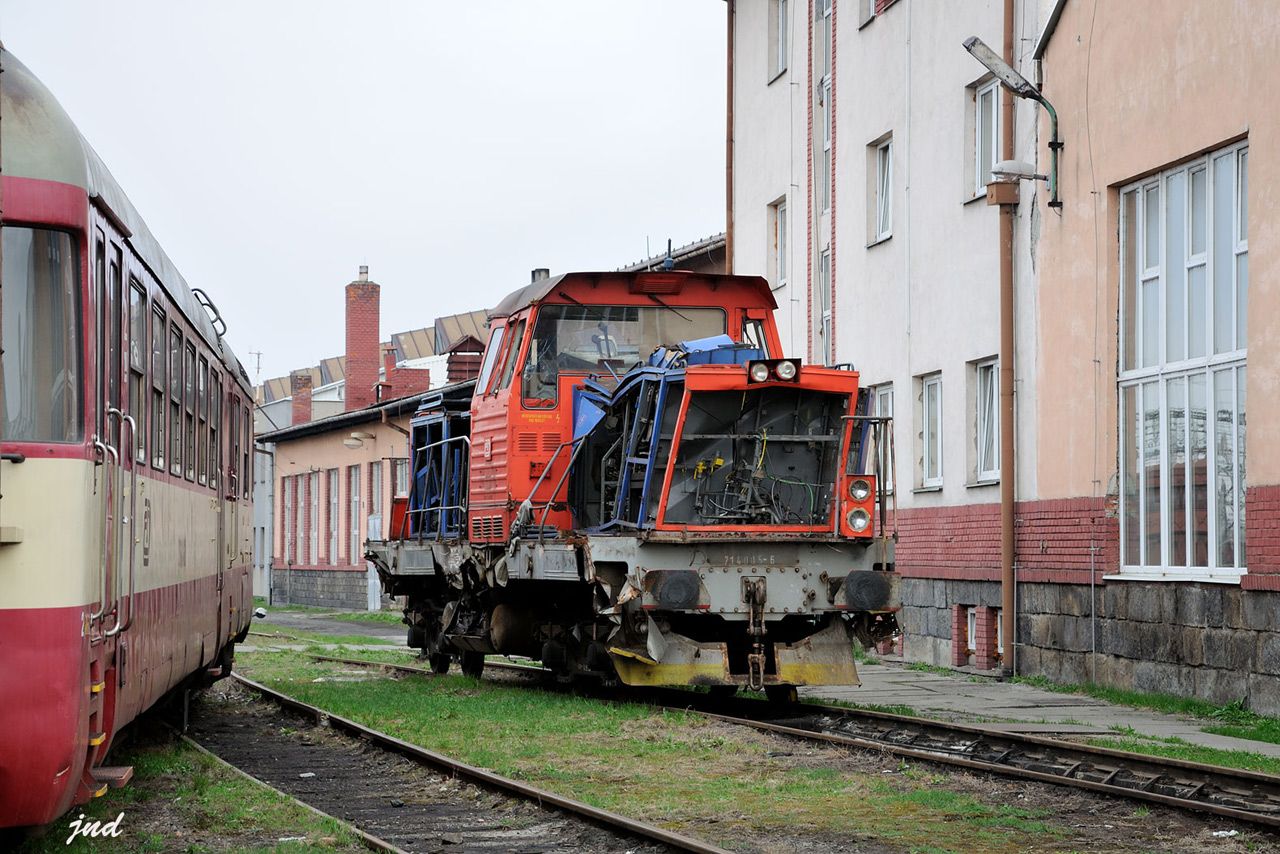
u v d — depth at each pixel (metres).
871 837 8.63
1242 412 15.26
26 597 6.96
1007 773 10.49
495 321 18.58
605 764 11.55
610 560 14.85
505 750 12.30
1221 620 15.16
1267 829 8.59
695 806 9.66
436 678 19.81
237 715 16.03
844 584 14.98
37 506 7.05
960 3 21.02
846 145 24.62
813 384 15.15
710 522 15.25
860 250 24.08
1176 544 16.31
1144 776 10.55
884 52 23.30
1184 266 16.25
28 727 6.90
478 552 18.12
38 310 7.25
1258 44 14.77
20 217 7.21
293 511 56.22
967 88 20.89
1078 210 17.94
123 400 8.65
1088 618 17.61
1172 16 16.14
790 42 26.84
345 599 49.00
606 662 15.89
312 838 8.55
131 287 9.04
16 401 7.16
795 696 15.50
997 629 20.08
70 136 7.45
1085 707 15.80
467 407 20.72
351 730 13.62
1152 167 16.52
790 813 9.41
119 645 8.25
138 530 9.00
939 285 21.56
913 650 22.34
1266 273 14.56
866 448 15.60
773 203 27.78
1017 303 19.36
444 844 8.58
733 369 15.02
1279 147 14.45
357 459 48.09
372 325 50.72
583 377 17.27
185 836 8.73
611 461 16.34
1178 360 16.36
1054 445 18.44
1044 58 18.66
